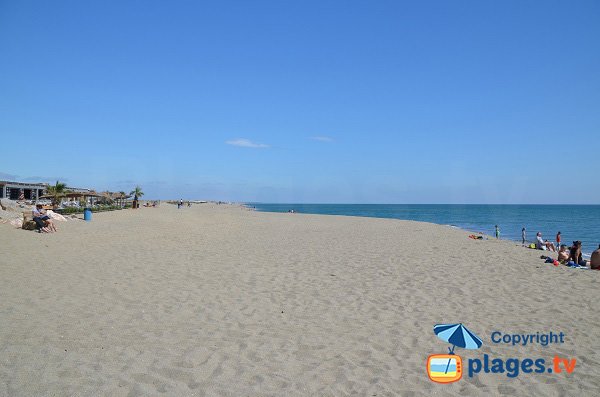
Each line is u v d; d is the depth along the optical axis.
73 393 4.23
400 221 43.84
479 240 21.55
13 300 7.38
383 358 5.55
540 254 16.44
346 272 11.45
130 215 32.84
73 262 11.26
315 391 4.55
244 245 17.47
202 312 7.29
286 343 5.96
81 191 44.75
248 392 4.46
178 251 14.54
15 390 4.22
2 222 18.09
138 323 6.54
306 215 59.22
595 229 44.19
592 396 4.69
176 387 4.48
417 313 7.63
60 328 6.11
